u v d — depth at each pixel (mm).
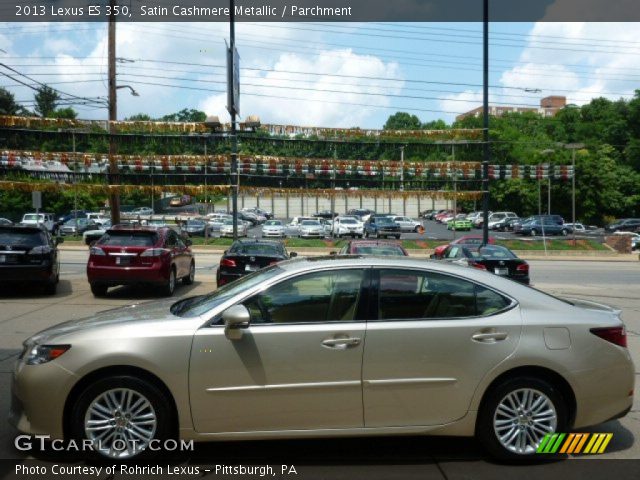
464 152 22797
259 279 5016
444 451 4988
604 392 4812
